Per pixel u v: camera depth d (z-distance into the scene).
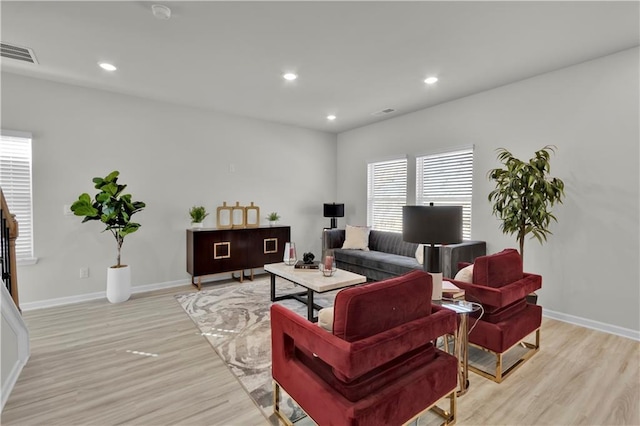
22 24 2.49
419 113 4.81
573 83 3.24
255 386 2.16
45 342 2.80
